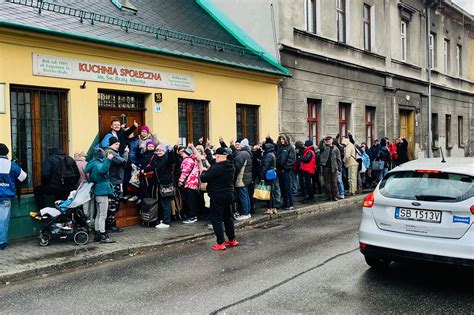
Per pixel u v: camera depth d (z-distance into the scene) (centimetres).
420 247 573
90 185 838
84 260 739
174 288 604
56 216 806
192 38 1330
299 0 1672
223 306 532
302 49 1669
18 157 884
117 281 646
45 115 927
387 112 2234
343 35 1956
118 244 832
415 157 2498
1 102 838
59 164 855
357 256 743
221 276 654
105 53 1007
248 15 1644
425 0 2575
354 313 502
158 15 1398
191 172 1042
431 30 2698
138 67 1084
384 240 603
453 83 3012
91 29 1007
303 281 618
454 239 553
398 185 623
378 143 1816
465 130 3195
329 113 1806
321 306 524
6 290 617
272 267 691
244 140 1130
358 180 1619
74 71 954
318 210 1287
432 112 2733
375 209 623
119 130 988
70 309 537
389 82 2233
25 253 764
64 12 1013
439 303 531
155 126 1129
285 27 1578
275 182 1227
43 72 901
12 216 852
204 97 1274
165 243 861
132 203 1024
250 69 1392
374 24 2147
